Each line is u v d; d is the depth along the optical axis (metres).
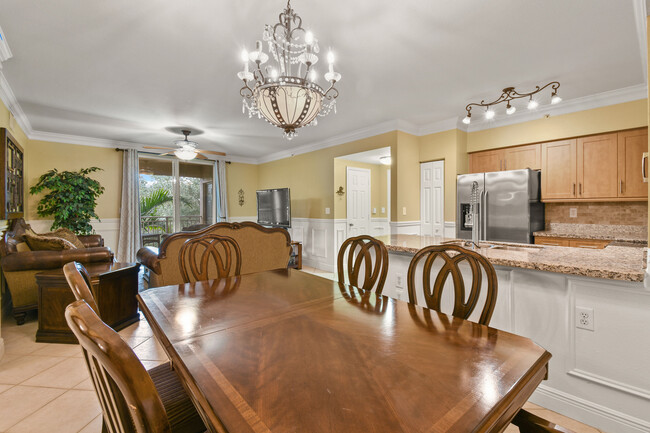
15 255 2.92
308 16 2.07
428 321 1.26
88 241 4.61
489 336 1.11
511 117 4.16
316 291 1.73
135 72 2.90
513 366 0.89
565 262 1.74
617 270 1.49
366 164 6.45
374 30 2.24
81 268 1.05
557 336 1.77
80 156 5.42
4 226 3.24
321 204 5.98
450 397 0.74
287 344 1.05
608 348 1.59
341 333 1.14
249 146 6.34
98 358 0.51
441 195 4.60
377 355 0.97
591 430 1.62
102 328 0.53
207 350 1.00
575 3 1.96
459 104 3.79
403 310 1.41
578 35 2.31
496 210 3.88
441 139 4.57
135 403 0.51
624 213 3.55
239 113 4.13
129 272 3.11
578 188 3.64
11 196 3.49
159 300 1.56
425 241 2.83
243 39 2.35
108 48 2.47
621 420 1.55
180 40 2.36
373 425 0.65
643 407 1.50
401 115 4.24
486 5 1.97
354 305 1.48
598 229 3.73
